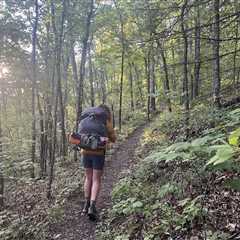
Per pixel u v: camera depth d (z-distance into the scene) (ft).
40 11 49.73
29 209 28.14
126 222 19.57
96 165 22.65
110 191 27.71
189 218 16.24
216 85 26.94
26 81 61.21
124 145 57.00
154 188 22.97
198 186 18.78
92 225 21.50
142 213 19.58
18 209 28.40
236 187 8.71
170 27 21.80
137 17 54.75
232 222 15.40
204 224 15.76
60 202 26.58
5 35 52.08
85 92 108.88
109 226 20.34
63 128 56.34
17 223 24.61
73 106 83.56
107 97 125.80
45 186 34.83
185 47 29.71
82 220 22.53
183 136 31.42
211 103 27.63
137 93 122.01
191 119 29.22
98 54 89.15
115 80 128.77
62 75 80.23
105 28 74.18
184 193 18.92
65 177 38.68
